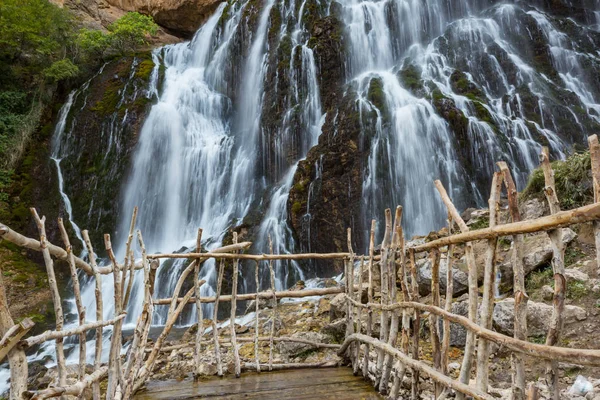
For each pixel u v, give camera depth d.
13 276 10.14
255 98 14.25
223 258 4.26
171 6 20.22
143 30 17.27
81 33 16.17
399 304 3.06
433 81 11.89
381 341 3.40
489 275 2.05
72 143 13.83
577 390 3.06
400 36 14.41
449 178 9.80
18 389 1.85
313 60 13.02
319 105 12.62
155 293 9.30
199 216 12.68
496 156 9.67
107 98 14.28
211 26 17.91
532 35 13.66
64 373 2.26
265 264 9.42
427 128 10.25
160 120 13.71
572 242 4.89
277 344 4.97
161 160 13.44
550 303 4.17
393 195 9.90
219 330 5.82
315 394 3.40
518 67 12.48
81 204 12.99
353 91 11.88
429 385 3.41
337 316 5.25
